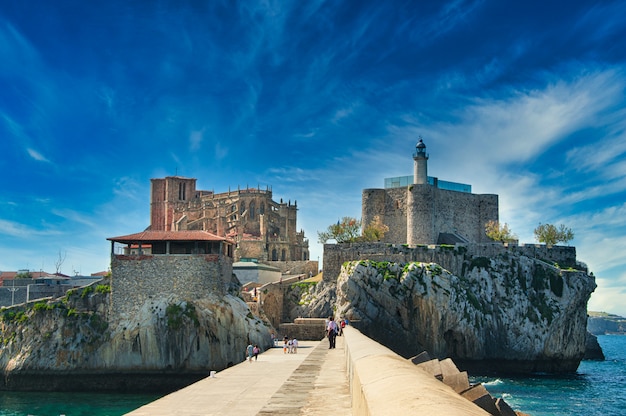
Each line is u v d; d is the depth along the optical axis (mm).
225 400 32219
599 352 137000
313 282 112938
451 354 94750
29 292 101750
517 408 63281
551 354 98375
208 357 76562
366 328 93062
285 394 27672
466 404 8891
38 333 77562
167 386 76188
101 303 78938
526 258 104250
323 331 91250
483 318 96625
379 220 122062
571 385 81438
